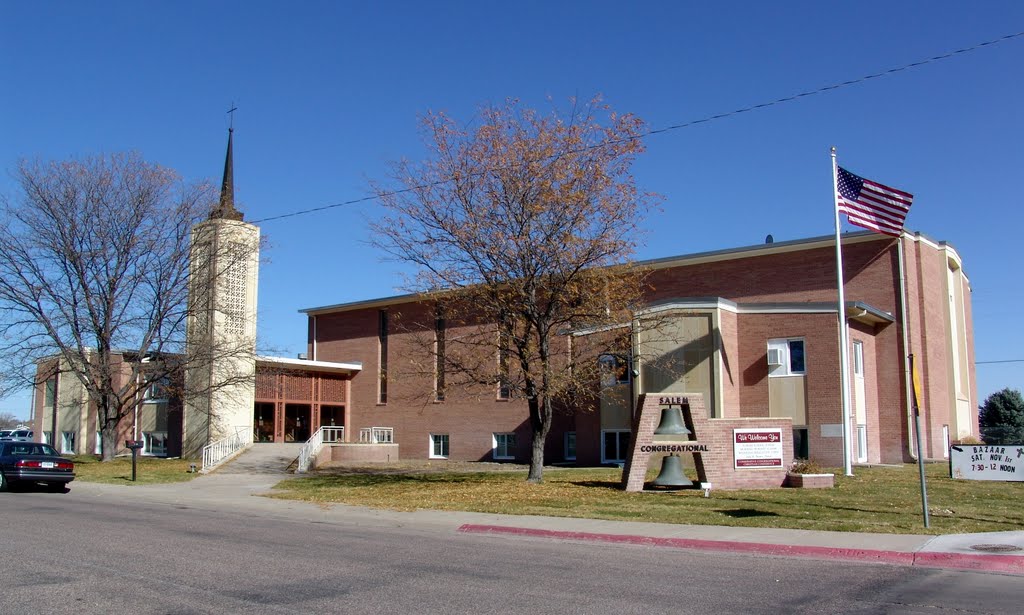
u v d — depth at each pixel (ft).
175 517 57.41
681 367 100.17
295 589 30.40
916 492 65.57
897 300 106.42
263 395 142.72
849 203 82.89
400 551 40.83
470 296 78.38
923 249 112.27
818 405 97.04
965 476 75.72
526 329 77.61
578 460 113.29
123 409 148.15
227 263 128.67
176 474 102.42
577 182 74.54
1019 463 73.10
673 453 72.33
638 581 32.48
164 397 135.74
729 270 118.21
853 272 109.70
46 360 133.39
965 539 41.86
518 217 75.61
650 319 79.82
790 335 99.96
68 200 115.75
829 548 39.88
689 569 35.63
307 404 150.41
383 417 151.23
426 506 62.54
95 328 118.93
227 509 65.51
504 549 41.98
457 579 32.73
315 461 116.06
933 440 108.27
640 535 45.21
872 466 96.37
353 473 102.06
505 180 75.00
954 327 120.47
